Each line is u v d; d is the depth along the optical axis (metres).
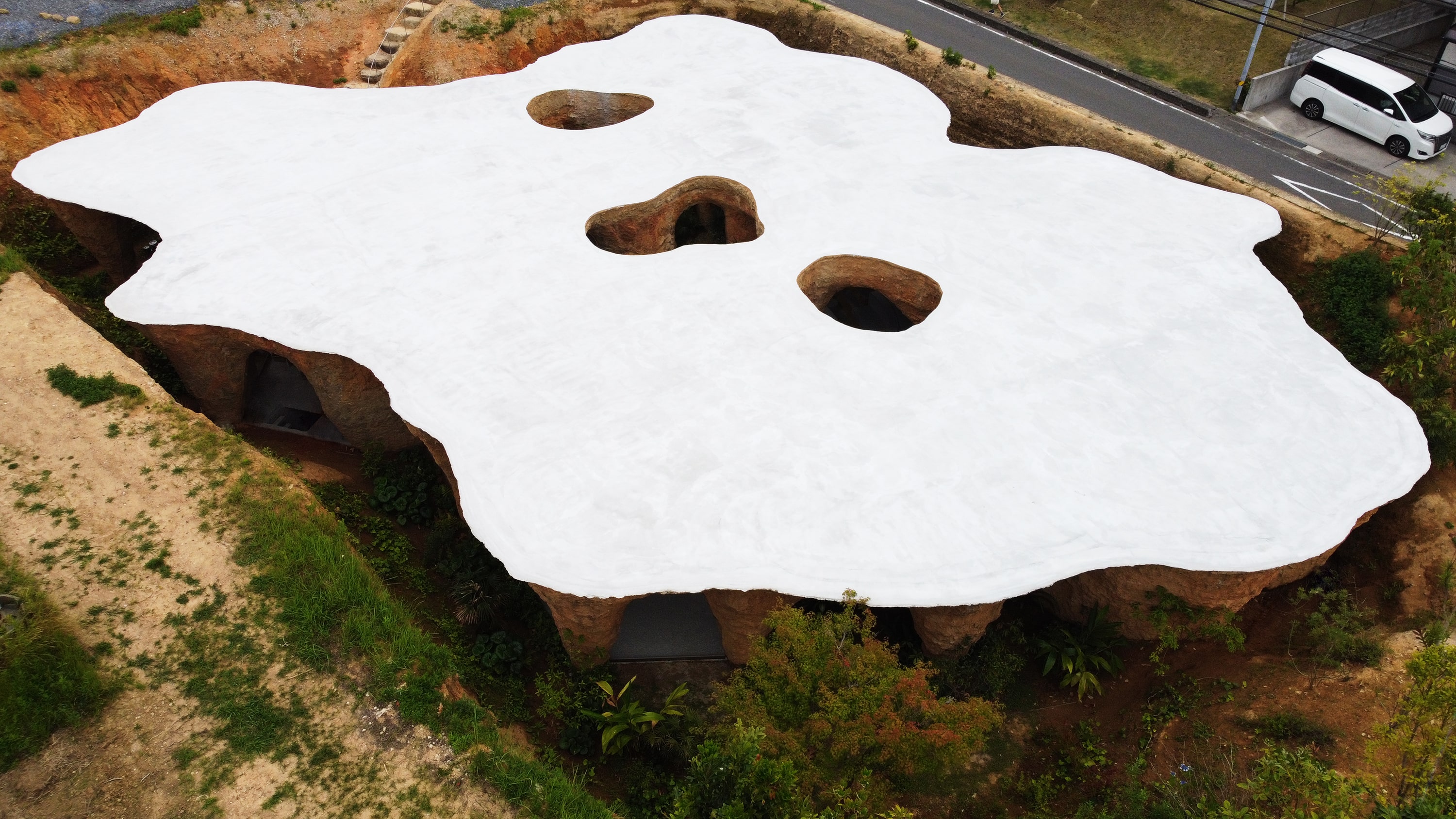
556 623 17.02
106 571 15.98
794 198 22.78
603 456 16.75
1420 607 18.56
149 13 28.84
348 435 21.27
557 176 23.31
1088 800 16.39
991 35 34.03
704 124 25.25
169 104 25.56
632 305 19.75
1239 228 22.58
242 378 21.75
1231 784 15.53
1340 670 17.30
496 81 27.02
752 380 18.17
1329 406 18.20
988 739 17.45
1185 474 16.91
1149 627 18.22
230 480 17.56
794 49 30.03
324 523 17.52
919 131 25.45
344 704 14.81
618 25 33.88
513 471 16.53
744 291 20.22
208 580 16.02
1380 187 26.78
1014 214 22.53
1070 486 16.62
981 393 18.14
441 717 14.87
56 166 23.34
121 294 20.00
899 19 34.44
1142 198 23.36
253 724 14.38
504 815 13.91
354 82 31.27
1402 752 14.22
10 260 21.20
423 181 22.89
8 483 17.09
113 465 17.55
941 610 16.73
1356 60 29.19
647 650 18.44
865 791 13.42
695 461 16.69
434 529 19.86
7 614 14.80
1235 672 17.81
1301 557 15.77
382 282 20.16
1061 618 19.22
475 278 20.28
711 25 30.20
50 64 26.44
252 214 21.86
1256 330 19.72
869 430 17.38
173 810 13.42
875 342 19.17
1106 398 18.11
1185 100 30.52
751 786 12.21
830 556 15.49
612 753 16.61
